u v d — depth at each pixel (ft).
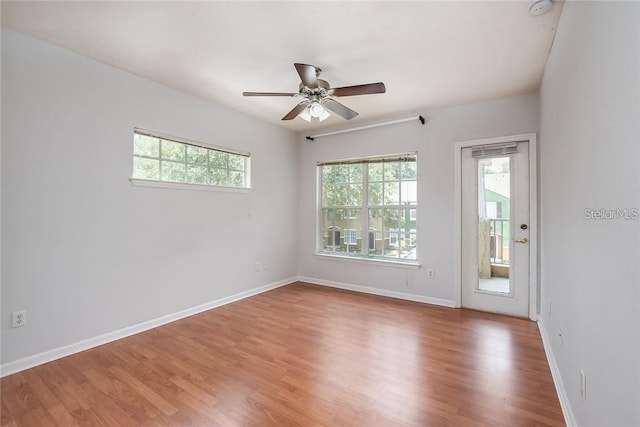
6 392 6.41
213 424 5.46
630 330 2.92
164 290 10.32
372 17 6.55
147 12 6.47
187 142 10.97
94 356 8.02
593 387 4.11
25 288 7.39
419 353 8.11
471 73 9.16
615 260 3.32
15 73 7.20
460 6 6.17
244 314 11.22
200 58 8.43
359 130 14.28
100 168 8.71
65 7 6.30
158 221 10.16
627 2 2.93
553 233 7.72
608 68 3.50
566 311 5.97
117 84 9.05
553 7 6.14
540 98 9.95
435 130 12.40
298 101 11.67
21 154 7.30
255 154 13.80
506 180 11.21
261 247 14.19
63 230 8.01
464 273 11.96
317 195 15.80
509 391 6.38
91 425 5.46
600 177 3.82
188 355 8.07
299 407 5.92
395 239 13.66
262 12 6.41
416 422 5.47
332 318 10.78
